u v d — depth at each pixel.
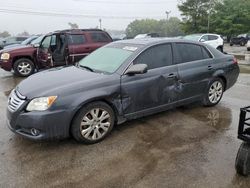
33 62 9.79
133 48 4.59
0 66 9.57
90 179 3.17
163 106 4.76
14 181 3.13
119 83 4.14
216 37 17.48
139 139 4.17
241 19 37.16
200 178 3.18
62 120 3.69
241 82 8.38
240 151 3.15
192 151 3.80
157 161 3.55
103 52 4.97
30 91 3.77
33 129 3.65
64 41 8.98
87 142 3.98
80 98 3.78
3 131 4.46
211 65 5.38
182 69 4.89
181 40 5.06
